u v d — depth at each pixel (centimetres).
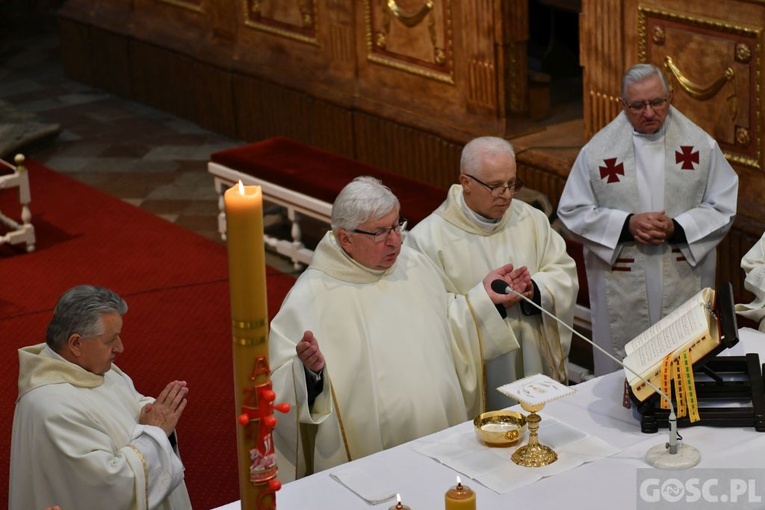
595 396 405
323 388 408
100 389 396
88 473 378
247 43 1006
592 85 725
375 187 415
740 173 657
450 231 475
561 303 468
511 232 477
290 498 350
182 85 1080
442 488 350
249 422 273
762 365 399
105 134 1067
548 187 766
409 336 426
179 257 807
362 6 873
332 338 417
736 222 650
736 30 634
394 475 359
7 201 912
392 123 867
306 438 421
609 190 529
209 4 1038
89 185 948
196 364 656
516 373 477
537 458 359
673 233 514
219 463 557
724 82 649
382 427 420
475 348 448
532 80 812
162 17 1106
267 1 966
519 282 447
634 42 692
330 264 426
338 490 354
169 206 902
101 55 1175
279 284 763
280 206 868
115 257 809
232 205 260
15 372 649
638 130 520
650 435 375
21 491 388
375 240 412
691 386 372
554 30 938
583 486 346
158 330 698
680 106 678
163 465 390
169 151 1020
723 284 397
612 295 536
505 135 795
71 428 380
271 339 417
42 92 1195
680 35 665
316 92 925
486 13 776
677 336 382
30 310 728
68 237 844
